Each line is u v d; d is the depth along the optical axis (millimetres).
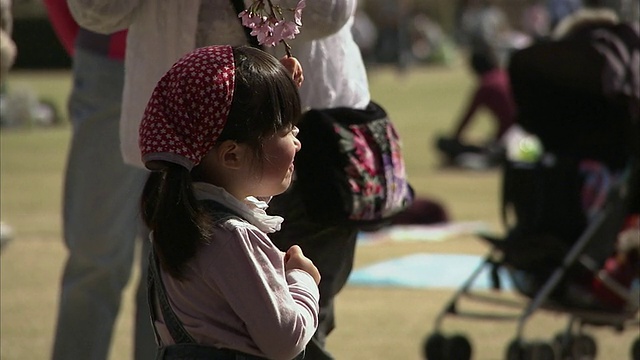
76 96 18109
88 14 14039
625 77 20922
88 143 17859
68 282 18047
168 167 10492
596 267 21062
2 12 21031
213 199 10664
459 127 50438
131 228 18297
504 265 21781
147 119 10594
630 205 21141
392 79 113438
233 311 10531
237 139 10570
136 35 14344
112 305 18203
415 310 26031
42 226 35250
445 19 170750
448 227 36844
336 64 14531
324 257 14352
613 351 23234
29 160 51031
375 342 23000
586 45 21219
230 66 10562
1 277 28109
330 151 14055
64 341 17953
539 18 124000
